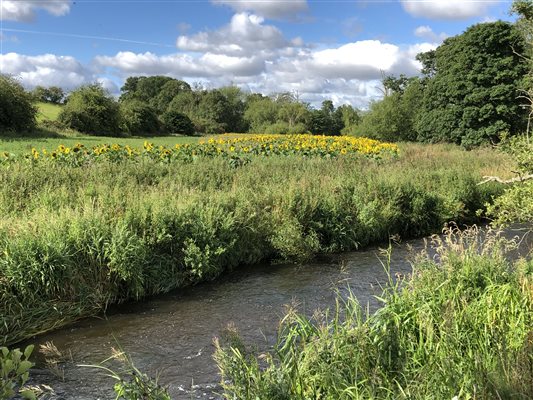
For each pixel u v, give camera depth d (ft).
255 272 29.50
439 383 10.79
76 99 152.76
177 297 24.88
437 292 15.80
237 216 30.07
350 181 41.52
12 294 19.97
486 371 10.66
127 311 22.91
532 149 18.43
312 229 34.40
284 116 262.26
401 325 13.91
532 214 18.40
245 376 10.64
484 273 16.87
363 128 167.63
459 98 114.93
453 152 86.69
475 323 13.47
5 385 6.32
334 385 10.93
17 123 119.65
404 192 42.39
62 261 21.50
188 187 36.22
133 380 10.46
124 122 165.78
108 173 38.19
